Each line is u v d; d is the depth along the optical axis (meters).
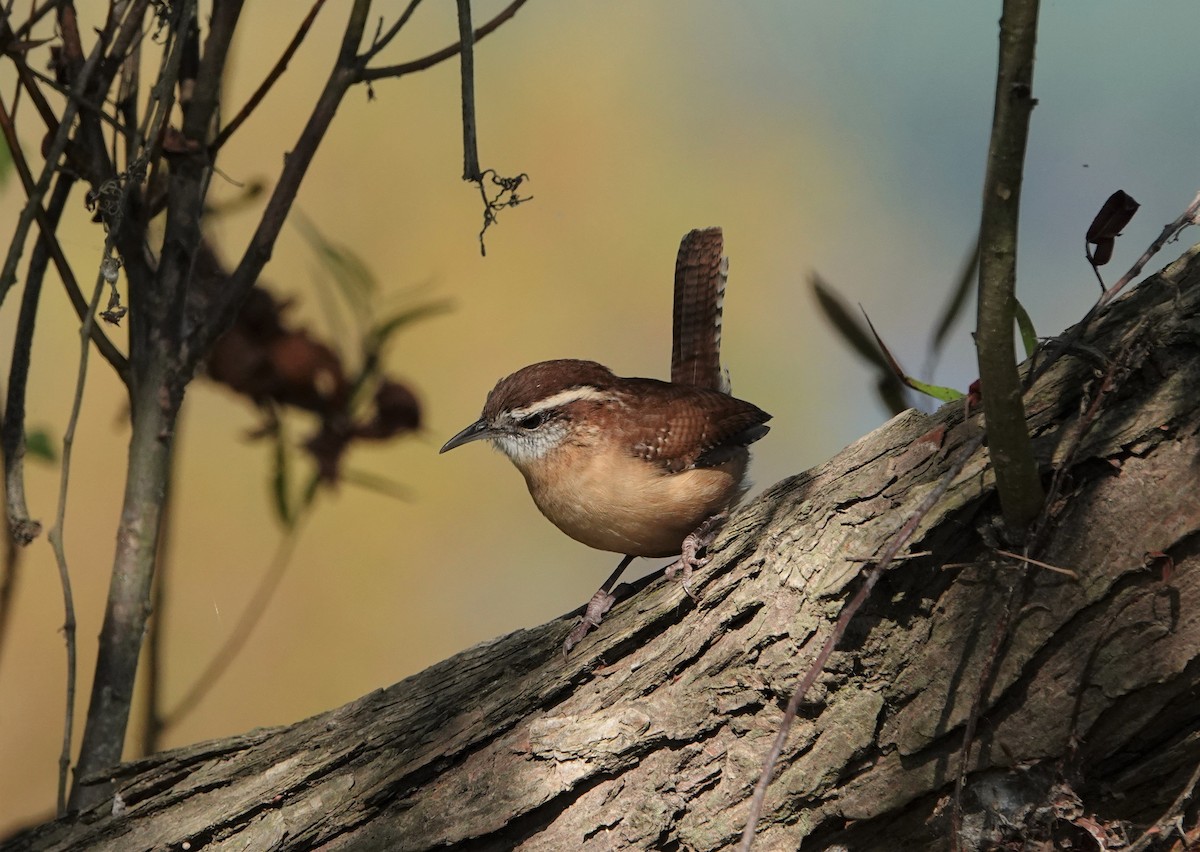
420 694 6.86
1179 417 5.25
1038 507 5.33
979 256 4.72
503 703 6.53
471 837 6.23
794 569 5.90
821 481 6.21
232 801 6.73
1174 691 5.19
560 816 6.20
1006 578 5.48
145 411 7.21
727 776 5.95
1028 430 5.17
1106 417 5.41
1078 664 5.33
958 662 5.55
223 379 8.11
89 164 7.16
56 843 6.87
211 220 8.70
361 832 6.51
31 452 7.76
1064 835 5.50
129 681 7.14
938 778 5.60
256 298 8.19
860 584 5.68
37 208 6.63
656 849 6.04
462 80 6.28
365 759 6.67
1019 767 5.50
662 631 6.46
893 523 5.74
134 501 7.18
